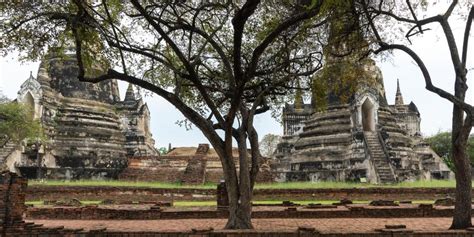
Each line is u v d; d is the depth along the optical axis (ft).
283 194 90.79
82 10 39.37
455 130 40.81
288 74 48.93
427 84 41.34
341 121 119.65
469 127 39.60
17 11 40.65
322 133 120.16
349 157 112.16
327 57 51.08
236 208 40.63
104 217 57.41
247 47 50.88
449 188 89.76
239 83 39.96
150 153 174.50
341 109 121.29
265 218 55.47
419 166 123.34
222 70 52.70
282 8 45.21
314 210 56.34
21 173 120.57
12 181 40.93
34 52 43.06
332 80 53.72
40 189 92.84
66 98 136.77
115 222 52.42
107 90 144.87
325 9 38.81
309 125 126.31
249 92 51.47
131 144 163.94
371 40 48.24
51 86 136.98
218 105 48.83
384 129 119.65
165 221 53.36
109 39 41.39
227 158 41.14
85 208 58.13
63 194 93.91
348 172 110.32
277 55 49.93
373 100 117.60
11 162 120.98
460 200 39.88
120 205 71.82
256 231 33.65
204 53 51.26
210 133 41.01
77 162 129.18
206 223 49.96
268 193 90.89
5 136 129.80
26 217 57.93
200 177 125.80
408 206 61.62
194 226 46.06
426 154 145.38
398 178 110.63
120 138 141.08
